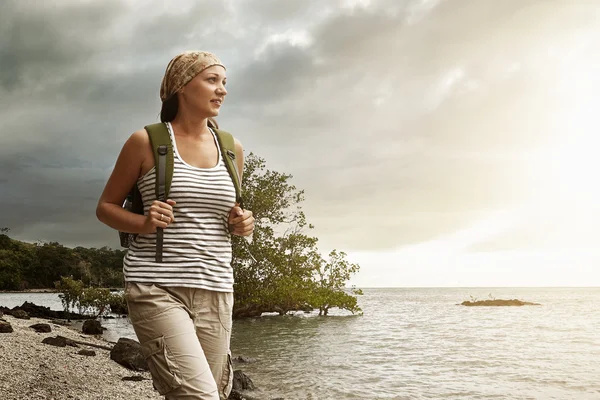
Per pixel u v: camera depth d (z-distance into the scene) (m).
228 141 2.70
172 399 2.23
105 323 25.67
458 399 9.34
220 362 2.53
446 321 35.06
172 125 2.60
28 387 6.05
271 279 34.69
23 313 18.48
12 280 102.88
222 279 2.49
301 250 36.22
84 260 109.81
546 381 11.50
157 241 2.37
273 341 20.02
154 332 2.28
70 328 19.39
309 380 10.97
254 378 11.12
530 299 100.56
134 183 2.54
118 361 9.33
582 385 11.00
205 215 2.48
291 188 35.56
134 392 6.86
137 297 2.33
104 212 2.47
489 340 21.72
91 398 6.12
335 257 39.16
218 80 2.59
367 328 27.75
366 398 9.18
